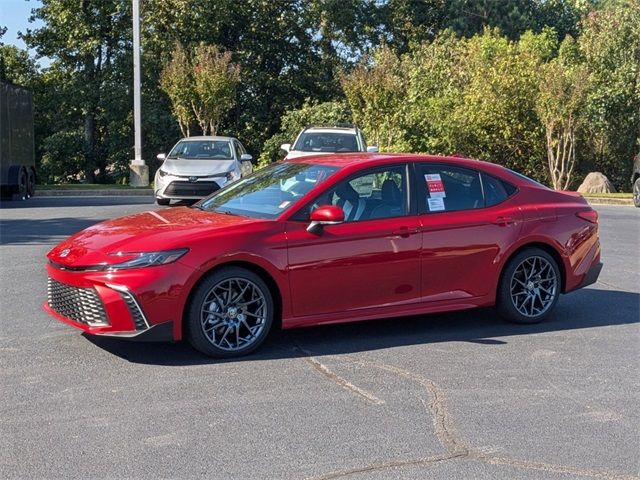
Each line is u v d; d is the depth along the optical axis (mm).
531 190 7379
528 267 7254
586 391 5414
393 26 40594
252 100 37938
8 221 14516
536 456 4301
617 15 28969
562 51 32062
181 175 16453
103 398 5102
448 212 6867
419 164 6918
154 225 6254
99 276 5730
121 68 34219
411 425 4715
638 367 5992
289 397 5168
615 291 8961
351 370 5785
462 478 3998
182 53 29156
